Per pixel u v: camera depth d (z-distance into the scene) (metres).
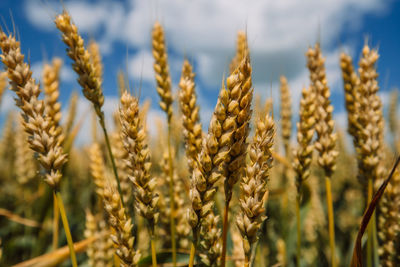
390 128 1.05
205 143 0.28
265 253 0.70
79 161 1.16
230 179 0.29
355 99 0.44
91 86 0.37
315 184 0.83
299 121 0.41
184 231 0.44
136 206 0.32
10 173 1.12
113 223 0.31
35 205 0.81
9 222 0.78
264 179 0.29
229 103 0.27
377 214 0.44
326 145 0.40
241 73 0.28
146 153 0.32
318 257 0.77
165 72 0.47
